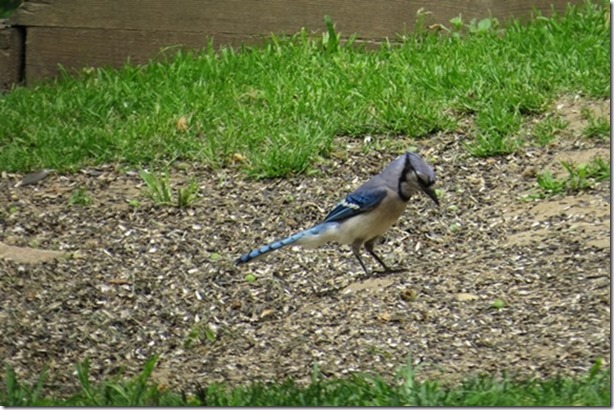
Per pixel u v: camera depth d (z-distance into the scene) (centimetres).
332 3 1750
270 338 1038
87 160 1455
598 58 1551
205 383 945
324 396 858
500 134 1424
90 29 1772
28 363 1005
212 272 1173
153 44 1777
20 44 1780
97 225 1284
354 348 995
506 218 1242
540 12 1750
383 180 1111
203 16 1767
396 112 1466
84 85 1680
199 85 1611
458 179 1345
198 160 1434
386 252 1205
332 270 1177
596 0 1734
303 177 1373
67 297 1114
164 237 1249
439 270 1141
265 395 866
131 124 1512
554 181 1285
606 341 954
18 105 1620
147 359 1020
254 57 1677
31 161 1448
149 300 1120
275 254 1209
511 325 1006
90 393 902
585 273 1085
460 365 940
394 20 1745
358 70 1591
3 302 1098
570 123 1430
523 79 1516
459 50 1616
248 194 1343
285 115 1505
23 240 1252
